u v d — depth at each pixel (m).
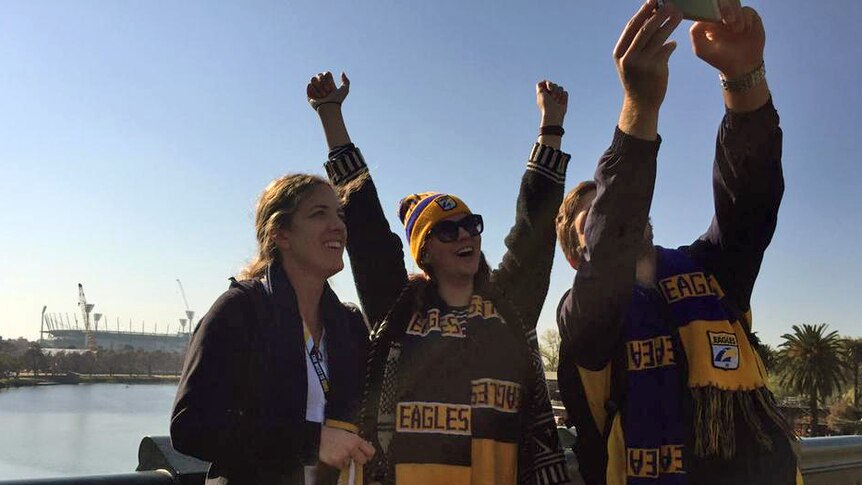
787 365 52.00
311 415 1.95
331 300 2.18
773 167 2.05
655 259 2.17
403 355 2.20
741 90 2.00
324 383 2.01
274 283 1.98
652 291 2.09
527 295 2.46
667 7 1.67
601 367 2.02
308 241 2.08
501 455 2.13
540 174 2.59
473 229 2.30
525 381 2.21
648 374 1.99
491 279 2.38
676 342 2.01
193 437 1.69
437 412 2.10
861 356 66.31
